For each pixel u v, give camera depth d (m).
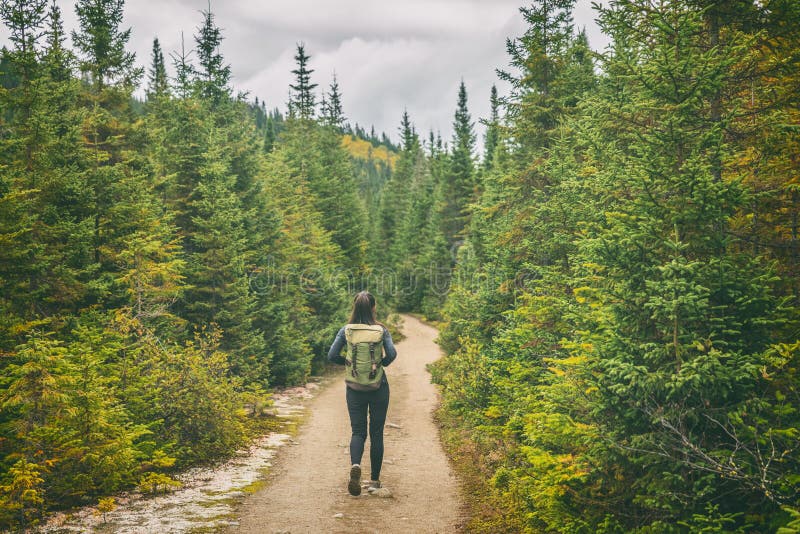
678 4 5.63
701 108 5.19
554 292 8.84
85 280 10.89
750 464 3.89
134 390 8.28
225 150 21.89
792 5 5.21
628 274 4.92
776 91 5.56
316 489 6.93
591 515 4.77
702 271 4.54
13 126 10.25
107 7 18.12
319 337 23.19
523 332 8.72
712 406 4.46
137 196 13.12
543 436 5.36
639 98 5.69
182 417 8.74
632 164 5.61
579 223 8.17
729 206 4.69
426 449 9.95
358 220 47.16
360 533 5.23
